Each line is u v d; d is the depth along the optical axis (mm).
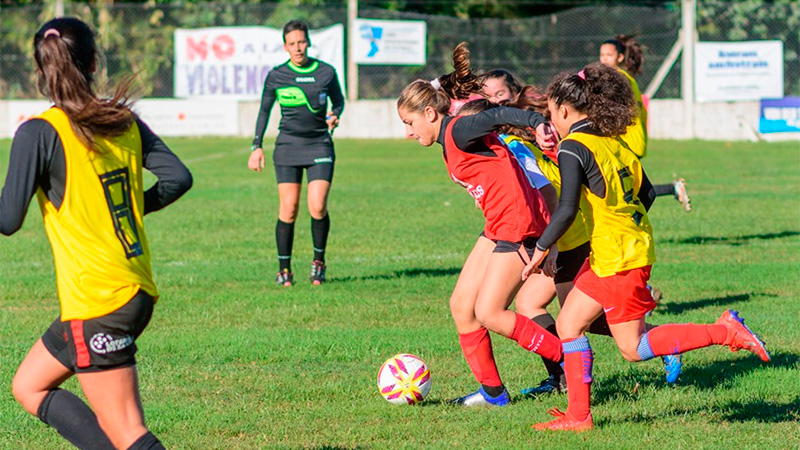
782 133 83938
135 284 11273
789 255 33406
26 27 99000
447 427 15922
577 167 14453
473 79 17203
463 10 103562
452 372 19375
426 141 16547
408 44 90812
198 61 88688
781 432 15430
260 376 19000
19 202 10977
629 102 14953
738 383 18109
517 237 15914
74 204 11109
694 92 85750
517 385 18500
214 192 52344
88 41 11406
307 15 101125
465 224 41000
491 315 16125
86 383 11258
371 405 17109
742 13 96875
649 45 99500
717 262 32188
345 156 74500
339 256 33906
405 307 25391
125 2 101875
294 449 14875
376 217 43000
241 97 88750
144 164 11820
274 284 28734
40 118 11117
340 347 21078
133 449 11227
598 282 14930
